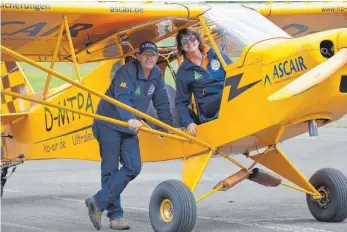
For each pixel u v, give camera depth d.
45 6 8.50
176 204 8.50
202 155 9.17
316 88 8.02
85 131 10.67
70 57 10.27
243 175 9.12
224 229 9.02
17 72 12.31
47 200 11.97
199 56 9.16
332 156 16.67
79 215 10.45
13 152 12.09
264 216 9.88
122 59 10.12
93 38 9.73
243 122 8.71
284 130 8.76
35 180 14.52
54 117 11.21
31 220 10.10
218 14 9.23
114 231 9.16
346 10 10.73
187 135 8.95
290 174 9.45
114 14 8.85
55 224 9.76
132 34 9.68
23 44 9.67
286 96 8.00
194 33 9.12
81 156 10.82
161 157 9.65
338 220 9.26
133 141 9.06
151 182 13.73
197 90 9.20
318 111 8.34
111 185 8.96
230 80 8.87
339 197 9.12
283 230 8.86
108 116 9.10
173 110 9.95
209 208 10.67
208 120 9.18
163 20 9.21
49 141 11.37
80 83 8.58
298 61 8.22
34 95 12.00
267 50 8.54
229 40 8.97
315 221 9.41
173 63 10.06
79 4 8.66
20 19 8.70
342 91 8.14
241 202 11.14
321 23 11.21
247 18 9.27
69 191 13.00
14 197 12.37
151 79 9.14
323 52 8.15
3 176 12.23
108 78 10.23
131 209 10.84
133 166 8.97
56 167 16.52
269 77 8.47
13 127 11.99
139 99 9.06
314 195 9.30
